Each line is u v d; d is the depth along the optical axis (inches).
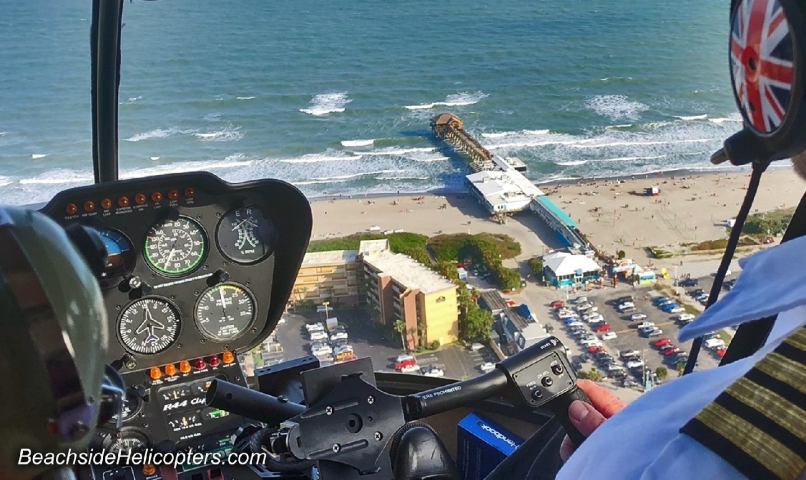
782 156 42.0
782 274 35.4
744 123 44.0
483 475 141.7
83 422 33.7
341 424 82.5
